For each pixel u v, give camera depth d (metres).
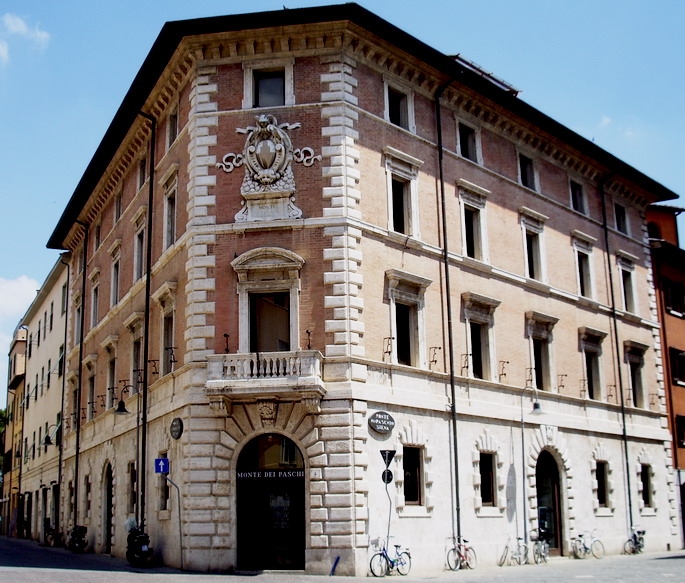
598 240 38.44
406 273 27.50
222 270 26.23
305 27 27.23
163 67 29.92
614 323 38.16
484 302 30.66
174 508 25.89
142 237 34.25
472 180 31.72
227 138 27.16
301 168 26.62
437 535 26.70
